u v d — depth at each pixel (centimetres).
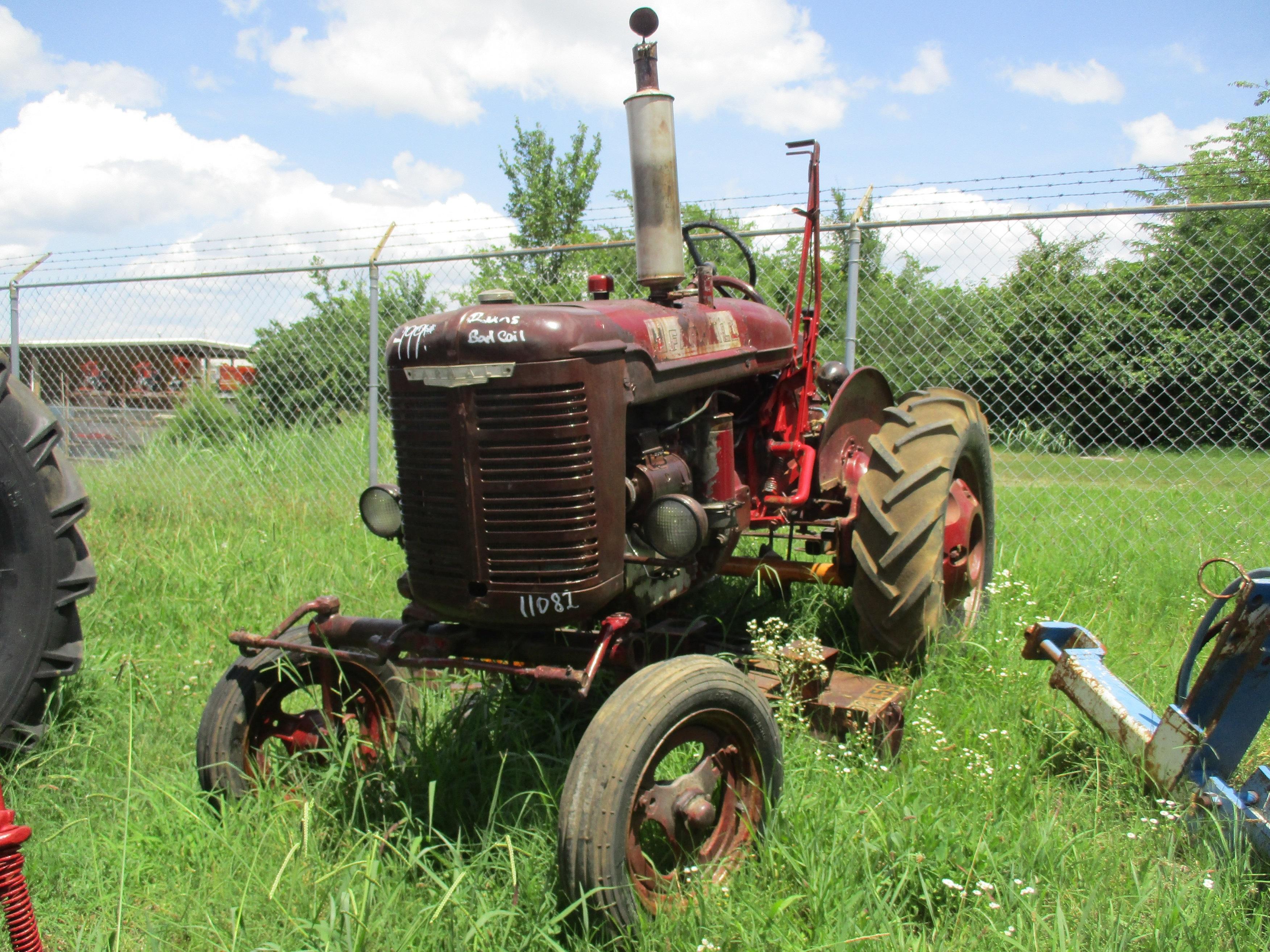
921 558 318
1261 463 603
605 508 232
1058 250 561
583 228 1318
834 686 310
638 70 272
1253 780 247
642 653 251
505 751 272
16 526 306
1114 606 432
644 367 249
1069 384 666
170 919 219
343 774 257
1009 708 320
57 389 838
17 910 172
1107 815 262
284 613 439
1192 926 203
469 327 229
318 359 705
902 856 224
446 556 238
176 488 729
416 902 216
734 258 584
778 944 200
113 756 300
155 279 707
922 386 624
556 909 207
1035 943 198
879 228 512
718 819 238
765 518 359
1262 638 245
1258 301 582
